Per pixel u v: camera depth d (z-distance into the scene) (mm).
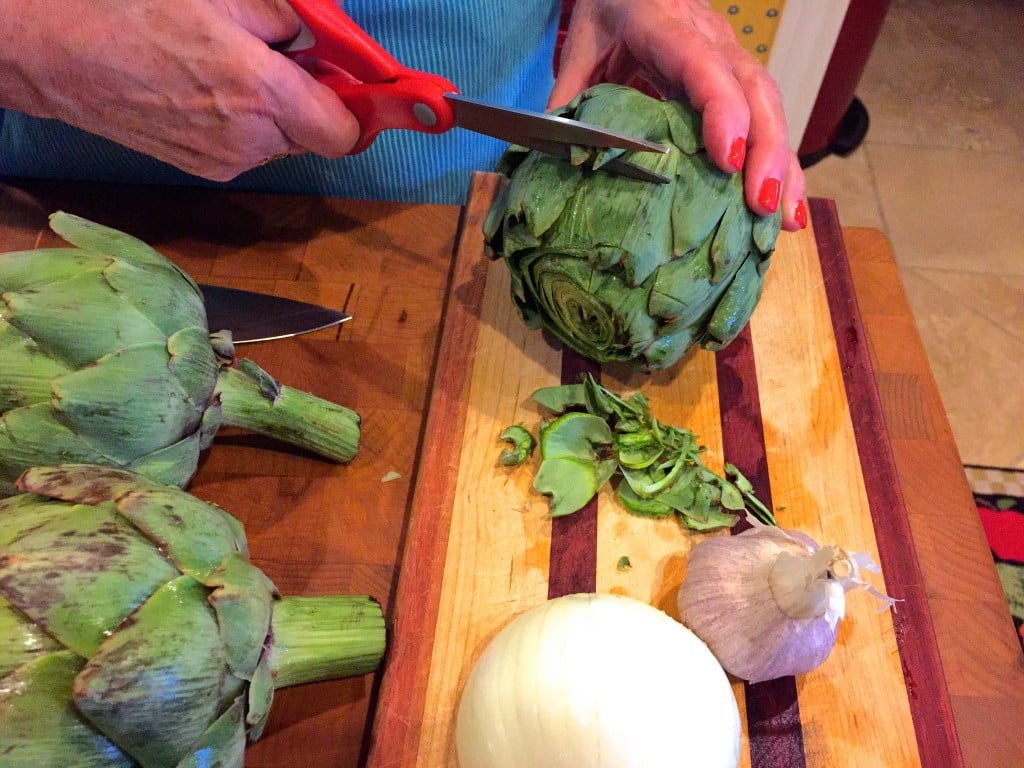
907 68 2059
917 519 791
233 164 765
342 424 757
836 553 593
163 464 641
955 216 1804
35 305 569
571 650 592
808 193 1838
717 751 577
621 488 756
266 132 718
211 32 646
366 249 926
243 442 790
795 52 1497
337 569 729
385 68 682
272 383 719
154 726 466
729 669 662
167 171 970
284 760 650
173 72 670
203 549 528
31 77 694
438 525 738
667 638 612
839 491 769
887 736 653
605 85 695
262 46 660
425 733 649
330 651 617
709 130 644
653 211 643
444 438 782
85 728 457
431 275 908
